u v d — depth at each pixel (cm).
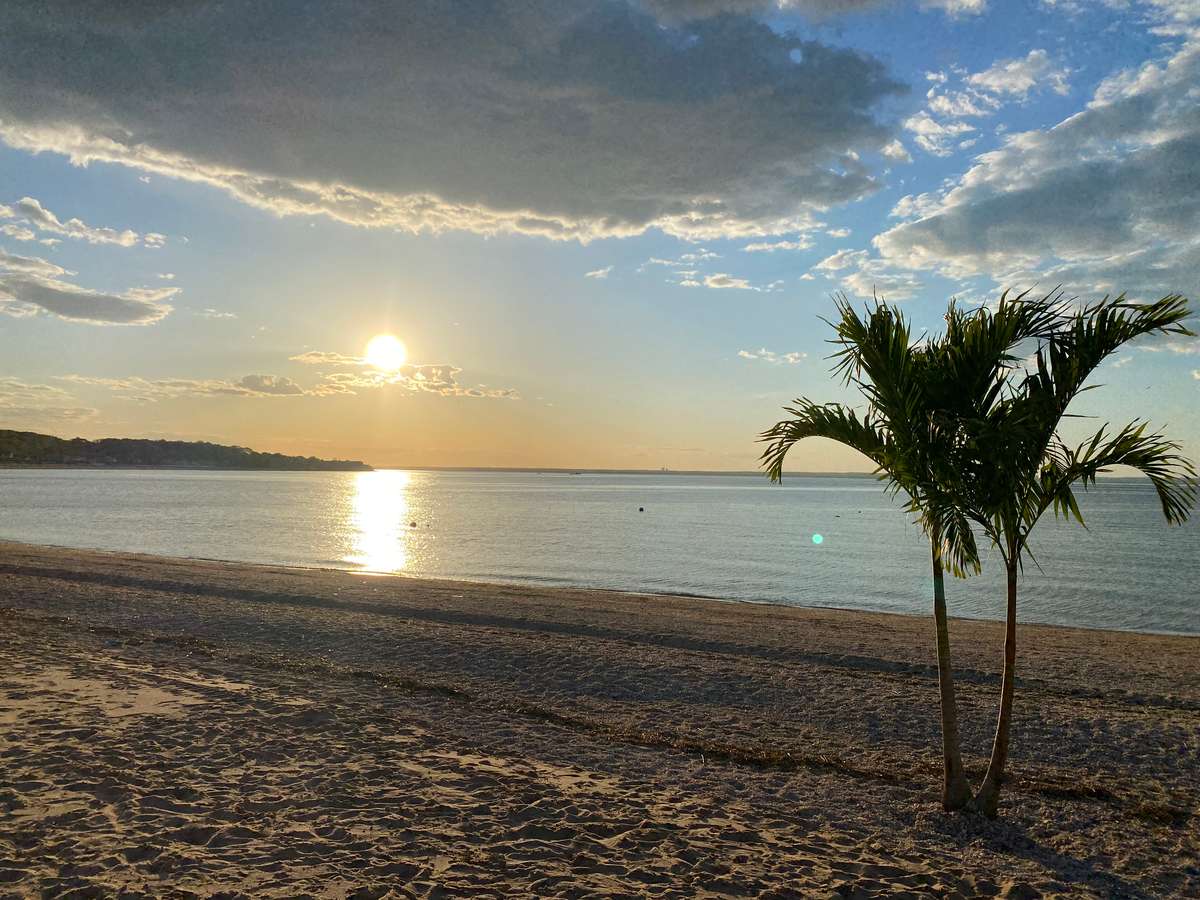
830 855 543
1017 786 713
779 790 691
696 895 464
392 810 574
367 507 7844
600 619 1636
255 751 691
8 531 4397
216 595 1853
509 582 2695
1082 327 568
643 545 4094
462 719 876
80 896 418
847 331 601
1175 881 530
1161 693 1101
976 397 586
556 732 848
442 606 1745
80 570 2169
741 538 4553
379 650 1250
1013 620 624
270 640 1301
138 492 10406
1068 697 1077
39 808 537
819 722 934
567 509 7994
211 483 16175
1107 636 1702
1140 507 9331
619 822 577
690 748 810
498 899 443
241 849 492
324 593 1905
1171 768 781
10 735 688
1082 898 497
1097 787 709
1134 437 559
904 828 607
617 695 1030
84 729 717
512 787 639
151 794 575
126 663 1025
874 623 1761
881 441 604
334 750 709
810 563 3338
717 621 1675
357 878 459
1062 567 3241
